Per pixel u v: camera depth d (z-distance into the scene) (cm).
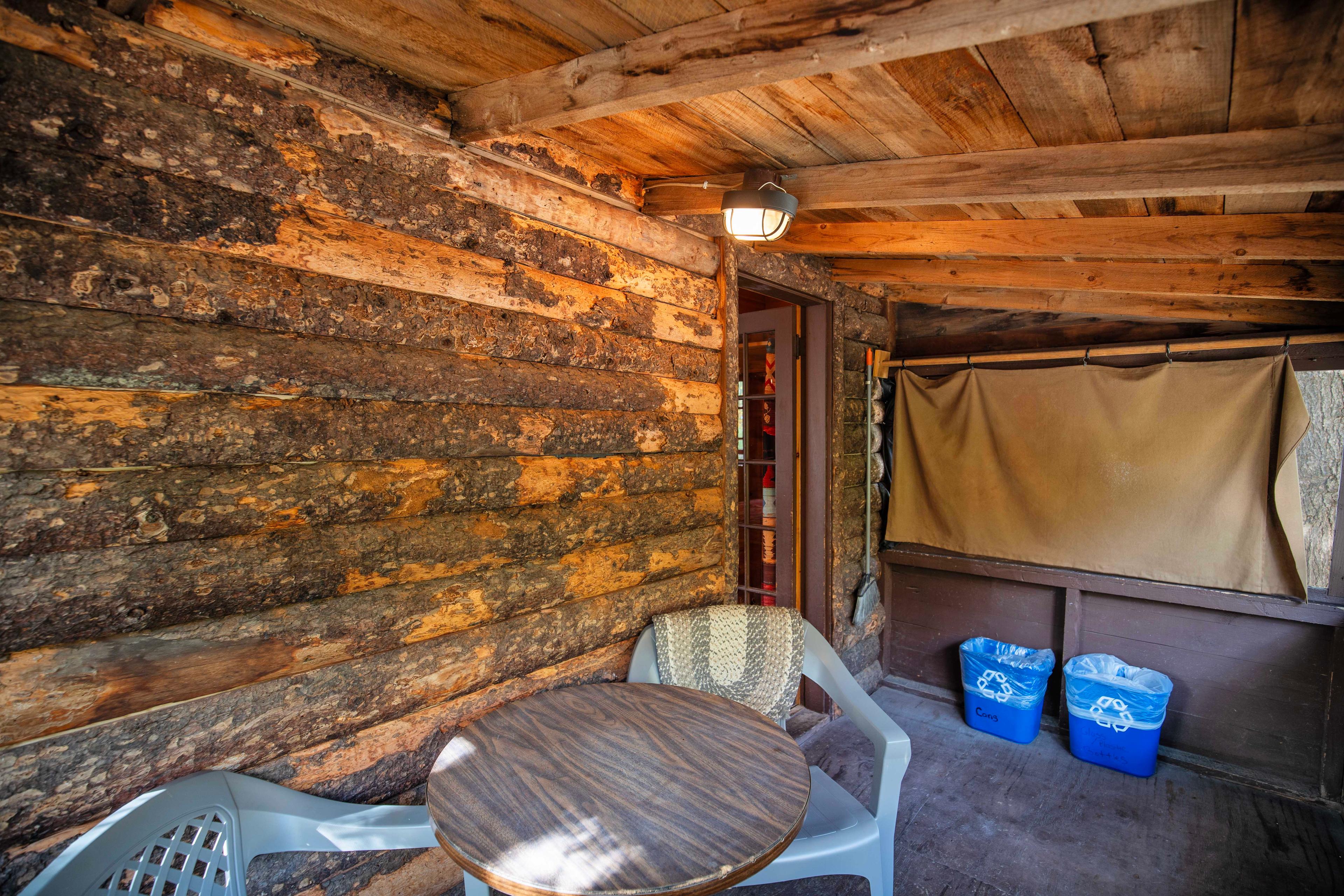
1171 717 340
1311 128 148
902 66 143
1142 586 340
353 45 154
